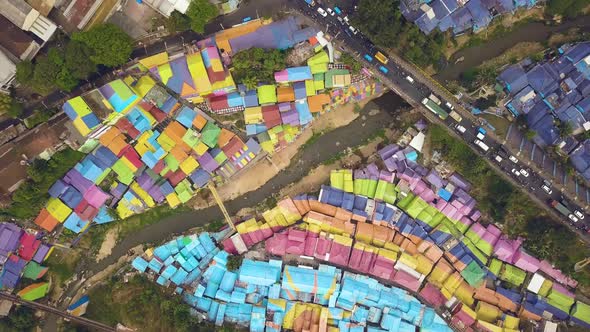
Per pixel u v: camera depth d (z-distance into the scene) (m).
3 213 87.50
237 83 87.00
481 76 85.81
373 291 87.75
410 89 87.06
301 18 86.44
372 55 86.25
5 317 87.81
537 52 86.62
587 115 83.69
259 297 88.56
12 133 84.44
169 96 87.12
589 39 85.00
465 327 87.06
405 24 83.25
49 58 79.50
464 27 85.56
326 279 86.75
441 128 87.31
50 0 80.88
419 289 89.00
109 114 82.94
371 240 89.25
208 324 86.44
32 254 89.62
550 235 85.88
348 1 85.81
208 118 89.19
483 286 88.94
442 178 89.00
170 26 81.81
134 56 86.12
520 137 86.38
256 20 86.38
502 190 86.81
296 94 87.31
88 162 87.81
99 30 79.38
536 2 84.94
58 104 85.25
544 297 88.50
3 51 81.00
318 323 86.75
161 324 85.38
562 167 85.81
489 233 89.06
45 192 87.19
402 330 86.56
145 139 88.44
